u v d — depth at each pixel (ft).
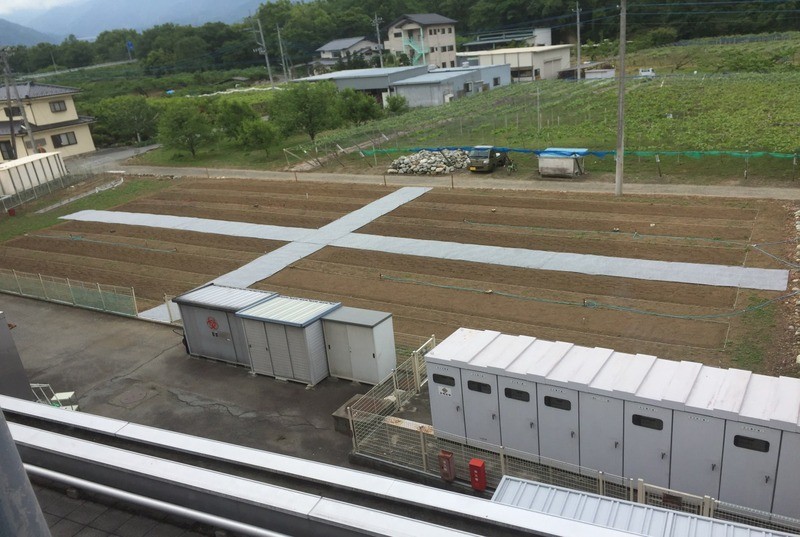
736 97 182.09
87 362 75.82
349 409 53.93
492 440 49.39
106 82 414.21
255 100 276.21
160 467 20.45
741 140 134.92
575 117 184.34
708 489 40.96
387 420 56.08
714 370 43.75
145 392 67.77
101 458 21.26
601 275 84.07
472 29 482.69
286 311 66.80
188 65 465.47
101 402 66.54
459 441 51.16
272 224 121.80
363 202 129.08
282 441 56.80
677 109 174.40
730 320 69.00
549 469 47.19
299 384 66.18
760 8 353.92
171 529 19.47
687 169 124.36
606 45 378.32
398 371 64.75
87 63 543.39
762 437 38.04
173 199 148.56
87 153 233.55
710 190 111.65
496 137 170.30
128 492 20.53
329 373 66.44
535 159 144.56
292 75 442.91
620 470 44.06
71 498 21.09
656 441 41.83
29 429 23.24
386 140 181.27
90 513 20.35
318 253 104.06
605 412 43.21
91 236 126.62
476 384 48.29
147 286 98.22
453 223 110.63
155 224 129.59
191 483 19.60
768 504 39.14
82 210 146.72
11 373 59.52
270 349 66.49
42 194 164.14
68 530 19.69
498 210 114.32
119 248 117.50
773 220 95.14
